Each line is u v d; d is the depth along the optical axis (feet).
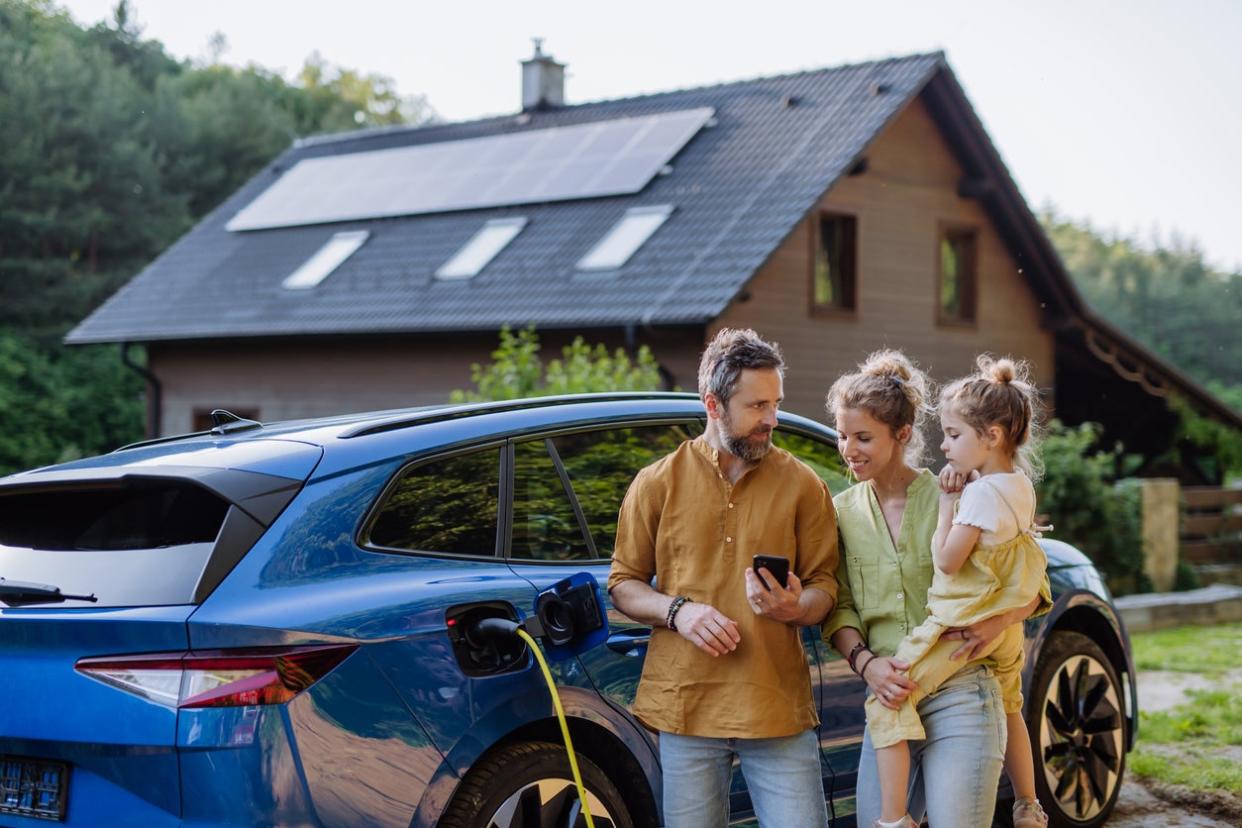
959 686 11.57
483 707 11.79
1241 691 26.81
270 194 78.79
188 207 136.67
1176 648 32.50
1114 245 196.95
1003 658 11.86
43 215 119.75
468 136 77.36
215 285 71.10
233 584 10.95
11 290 115.96
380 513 12.05
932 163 63.46
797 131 59.88
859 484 12.19
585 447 14.01
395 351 61.98
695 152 61.72
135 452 13.37
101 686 10.78
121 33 162.20
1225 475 65.67
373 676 11.12
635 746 12.95
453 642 11.76
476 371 35.68
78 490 12.40
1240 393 106.63
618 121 67.92
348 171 76.89
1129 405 67.26
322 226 72.59
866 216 59.98
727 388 10.88
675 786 11.43
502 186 66.33
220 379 69.97
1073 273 190.49
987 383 11.58
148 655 10.68
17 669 11.18
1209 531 49.73
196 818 10.44
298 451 12.11
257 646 10.60
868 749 12.03
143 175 128.06
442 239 64.90
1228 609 39.09
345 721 10.88
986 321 66.23
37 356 109.19
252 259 72.38
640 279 53.31
